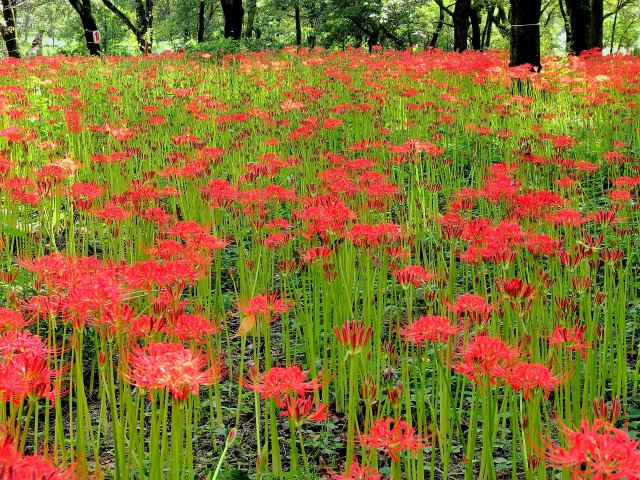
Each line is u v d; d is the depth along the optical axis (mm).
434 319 2750
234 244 6672
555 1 32781
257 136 8664
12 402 2096
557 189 6848
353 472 2027
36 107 9906
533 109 10016
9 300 3426
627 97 10039
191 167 6062
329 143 9164
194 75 12688
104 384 3326
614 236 5867
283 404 2178
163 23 41875
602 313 5047
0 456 1566
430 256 5520
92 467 3346
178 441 2441
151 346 2004
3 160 5648
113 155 6668
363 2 30516
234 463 3568
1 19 26250
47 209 5730
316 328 4512
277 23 37031
